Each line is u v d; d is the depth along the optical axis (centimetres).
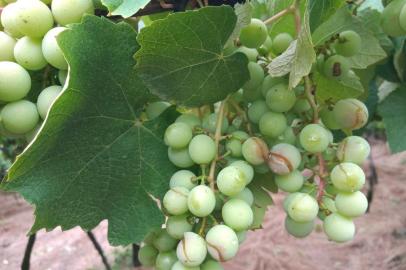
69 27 23
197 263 23
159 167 28
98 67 25
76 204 26
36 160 24
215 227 23
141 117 28
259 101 27
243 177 24
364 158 25
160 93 26
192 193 24
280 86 26
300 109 28
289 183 25
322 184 25
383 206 161
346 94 31
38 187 25
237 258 136
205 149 25
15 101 25
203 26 24
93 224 27
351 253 137
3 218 166
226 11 24
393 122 38
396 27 32
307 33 23
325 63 29
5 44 26
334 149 26
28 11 24
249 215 24
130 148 27
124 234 27
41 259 144
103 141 26
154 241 28
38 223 25
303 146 25
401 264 131
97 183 27
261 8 35
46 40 24
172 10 30
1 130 26
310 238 144
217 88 27
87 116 25
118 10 25
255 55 28
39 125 26
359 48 29
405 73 40
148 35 24
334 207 26
